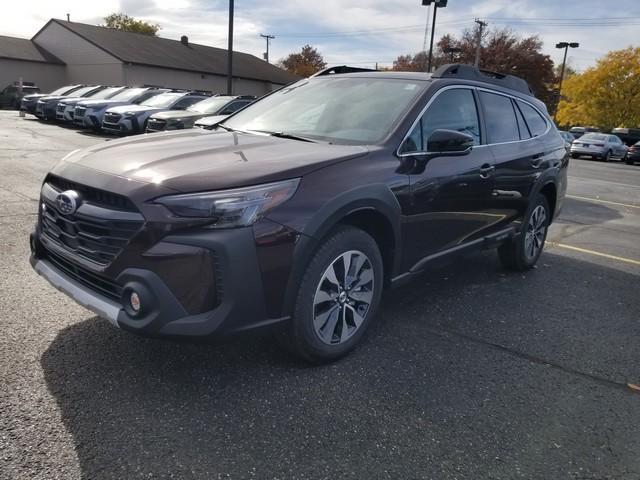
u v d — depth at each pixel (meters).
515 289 4.90
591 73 47.09
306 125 3.90
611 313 4.44
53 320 3.52
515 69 49.91
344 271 3.14
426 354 3.46
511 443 2.60
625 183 15.55
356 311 3.31
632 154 26.77
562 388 3.15
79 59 39.66
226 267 2.55
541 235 5.60
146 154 3.00
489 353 3.54
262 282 2.67
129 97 18.98
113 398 2.73
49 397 2.69
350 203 2.99
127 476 2.21
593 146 27.61
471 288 4.86
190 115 13.91
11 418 2.51
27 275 4.25
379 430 2.62
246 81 44.53
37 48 41.47
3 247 4.91
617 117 46.25
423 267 3.81
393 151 3.43
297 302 2.89
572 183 14.59
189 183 2.57
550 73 51.09
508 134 4.76
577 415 2.88
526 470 2.42
